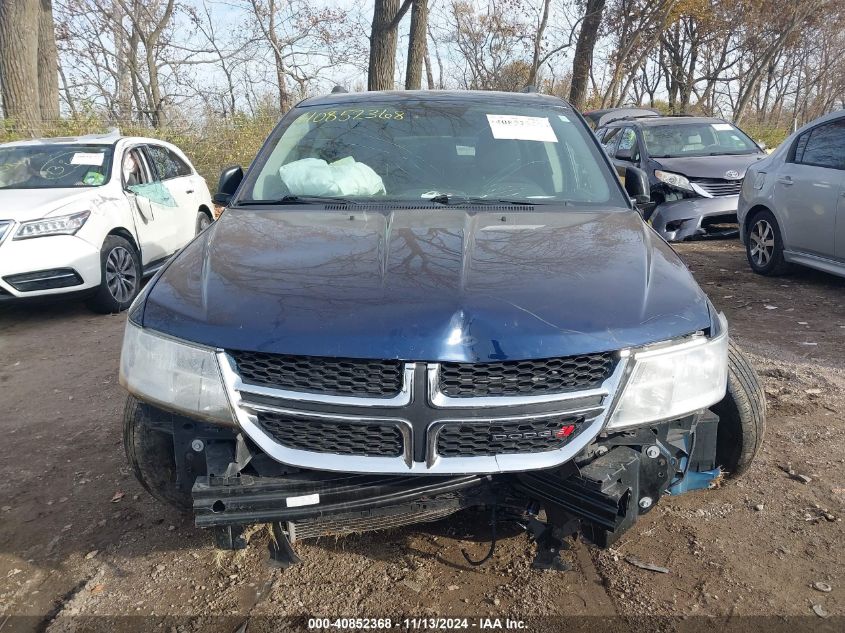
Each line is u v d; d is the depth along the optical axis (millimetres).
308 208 3447
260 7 21078
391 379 2297
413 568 2869
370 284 2490
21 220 6500
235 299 2486
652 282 2627
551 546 2502
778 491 3385
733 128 11008
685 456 2719
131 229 7516
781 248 7527
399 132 3934
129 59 22625
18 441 4230
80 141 7949
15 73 13734
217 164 14812
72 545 3139
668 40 30500
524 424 2320
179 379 2430
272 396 2340
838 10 30250
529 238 2936
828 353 5262
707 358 2527
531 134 3934
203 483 2344
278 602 2705
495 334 2291
